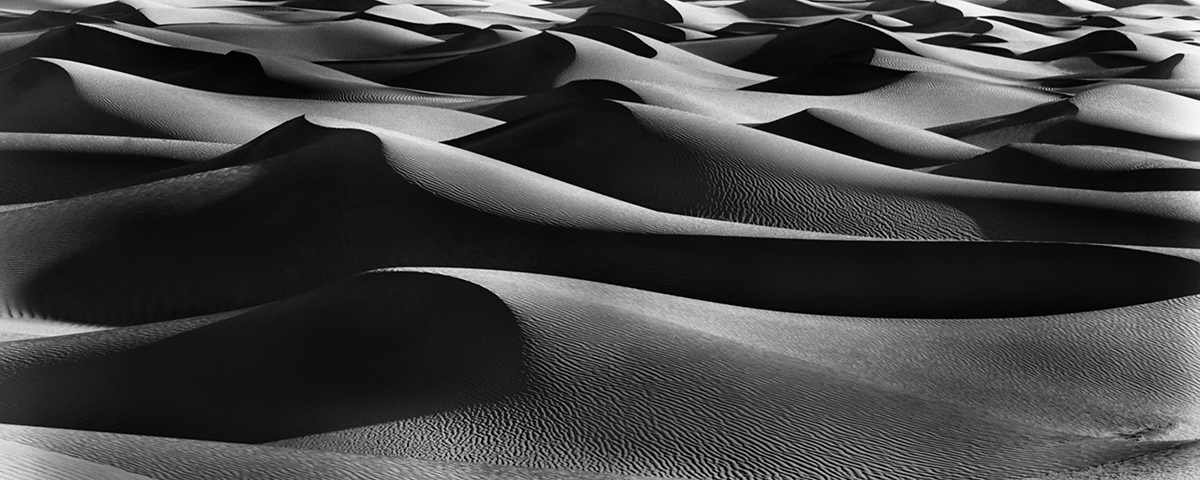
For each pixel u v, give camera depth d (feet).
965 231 99.81
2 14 361.10
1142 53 280.10
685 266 82.12
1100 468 39.01
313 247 89.66
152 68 233.96
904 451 42.11
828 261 79.82
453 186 95.25
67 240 89.76
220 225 91.66
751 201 107.04
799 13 471.21
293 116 174.60
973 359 56.90
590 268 83.92
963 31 367.04
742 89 217.77
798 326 61.26
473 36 298.97
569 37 244.42
